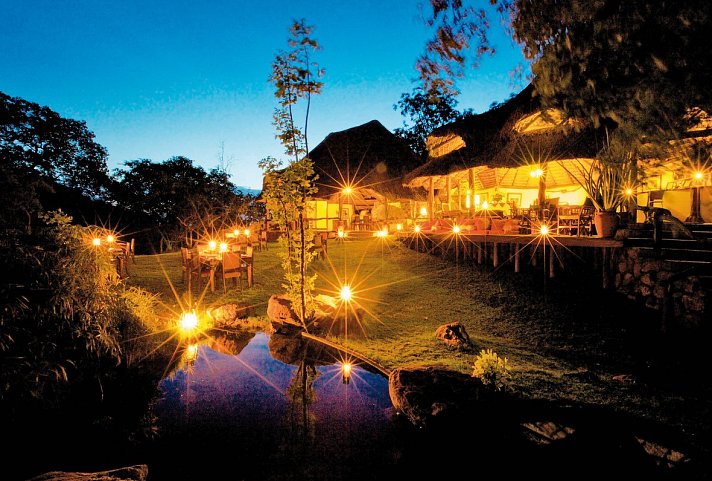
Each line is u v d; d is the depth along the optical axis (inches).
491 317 328.8
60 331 183.2
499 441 163.6
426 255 533.0
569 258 366.9
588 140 411.2
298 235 308.3
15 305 157.8
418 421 170.7
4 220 170.2
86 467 144.8
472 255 468.1
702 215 434.3
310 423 175.8
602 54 136.1
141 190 1168.2
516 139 479.2
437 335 282.4
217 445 159.5
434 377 194.4
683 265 287.6
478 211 670.5
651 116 138.9
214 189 1215.6
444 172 553.3
